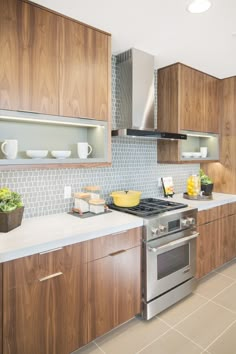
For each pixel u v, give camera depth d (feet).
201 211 8.32
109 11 5.53
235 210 10.00
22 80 5.07
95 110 6.33
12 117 5.08
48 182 6.77
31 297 4.50
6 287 4.19
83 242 5.20
